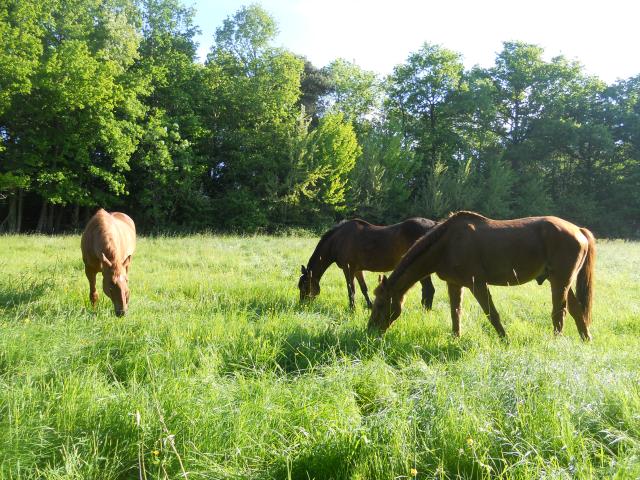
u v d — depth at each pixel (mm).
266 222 28312
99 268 6898
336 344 5164
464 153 37969
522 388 3523
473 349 4711
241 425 3035
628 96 39156
